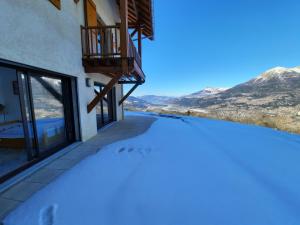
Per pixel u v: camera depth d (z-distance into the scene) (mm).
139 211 1864
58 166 3043
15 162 2928
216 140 4953
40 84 3369
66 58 3871
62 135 4109
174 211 1866
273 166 3068
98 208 1906
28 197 2105
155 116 11867
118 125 7582
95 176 2662
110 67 4766
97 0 5969
